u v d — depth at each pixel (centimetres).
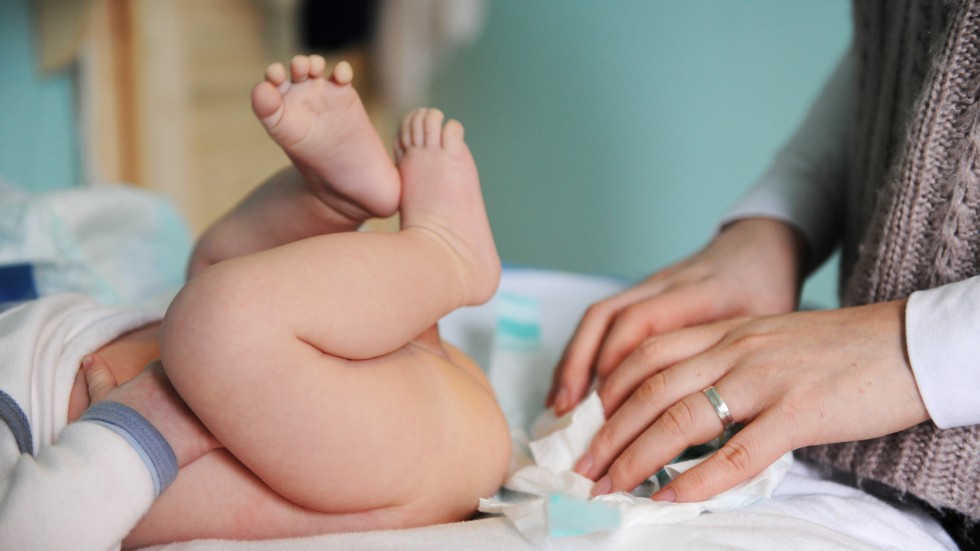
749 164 203
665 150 213
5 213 103
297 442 49
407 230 64
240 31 202
